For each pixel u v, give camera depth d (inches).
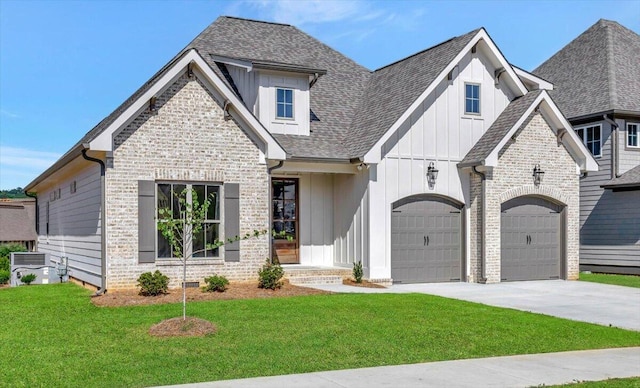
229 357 357.1
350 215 772.6
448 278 784.9
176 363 343.0
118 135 615.2
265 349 376.2
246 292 613.0
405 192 756.0
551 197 816.3
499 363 358.9
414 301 571.2
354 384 308.5
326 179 807.7
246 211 673.0
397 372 334.3
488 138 787.4
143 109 626.5
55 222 951.0
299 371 334.0
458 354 380.2
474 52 805.9
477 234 780.6
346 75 932.0
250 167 676.7
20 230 1396.4
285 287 663.8
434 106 778.8
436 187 772.6
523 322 480.1
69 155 656.4
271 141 676.7
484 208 770.8
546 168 810.8
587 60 1116.5
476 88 807.7
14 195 3181.6
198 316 476.1
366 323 460.4
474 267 783.7
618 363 363.6
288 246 788.0
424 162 768.3
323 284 722.2
